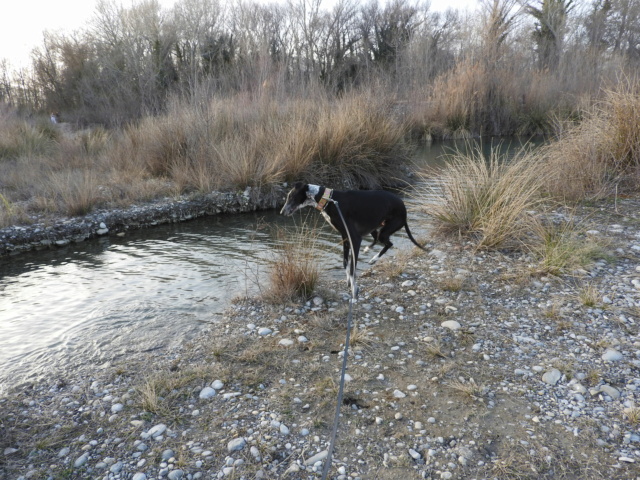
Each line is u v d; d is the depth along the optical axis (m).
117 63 22.98
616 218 6.55
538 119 19.95
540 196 7.36
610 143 7.94
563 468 2.57
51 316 5.00
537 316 4.25
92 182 9.23
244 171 9.59
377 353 3.87
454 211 6.58
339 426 3.02
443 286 4.97
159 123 11.87
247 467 2.69
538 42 27.16
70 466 2.75
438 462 2.67
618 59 23.19
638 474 2.50
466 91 19.91
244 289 5.52
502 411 3.07
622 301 4.36
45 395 3.50
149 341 4.31
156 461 2.76
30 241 7.53
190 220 8.99
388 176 11.08
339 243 6.96
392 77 20.97
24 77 30.19
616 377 3.33
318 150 10.44
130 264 6.64
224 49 21.30
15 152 12.66
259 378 3.58
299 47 20.59
